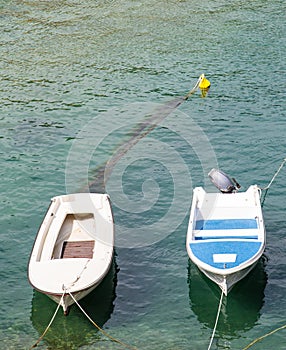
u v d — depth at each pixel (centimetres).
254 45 4672
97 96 4009
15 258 2570
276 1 5612
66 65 4491
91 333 2164
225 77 4178
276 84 4038
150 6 5650
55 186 3097
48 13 5559
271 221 2708
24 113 3825
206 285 2366
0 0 5891
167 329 2180
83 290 2156
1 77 4316
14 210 2905
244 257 2216
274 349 2083
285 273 2400
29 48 4819
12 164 3284
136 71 4341
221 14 5350
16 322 2222
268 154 3266
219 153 3309
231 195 2589
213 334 2152
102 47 4788
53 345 2122
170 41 4834
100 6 5709
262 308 2248
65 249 2431
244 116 3659
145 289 2359
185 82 4141
